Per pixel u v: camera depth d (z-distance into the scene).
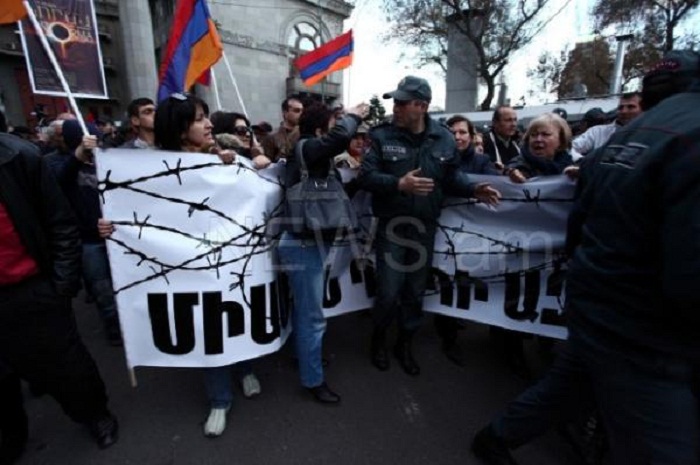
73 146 2.70
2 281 1.56
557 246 2.37
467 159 2.95
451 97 18.58
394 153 2.37
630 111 2.89
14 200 1.53
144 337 2.03
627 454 1.22
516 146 3.54
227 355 2.10
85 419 1.90
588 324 1.28
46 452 1.92
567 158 2.56
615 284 1.18
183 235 2.01
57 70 2.05
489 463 1.83
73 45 2.33
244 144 3.22
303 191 2.03
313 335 2.21
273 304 2.25
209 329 2.07
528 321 2.50
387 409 2.25
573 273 1.35
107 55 22.16
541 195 2.37
